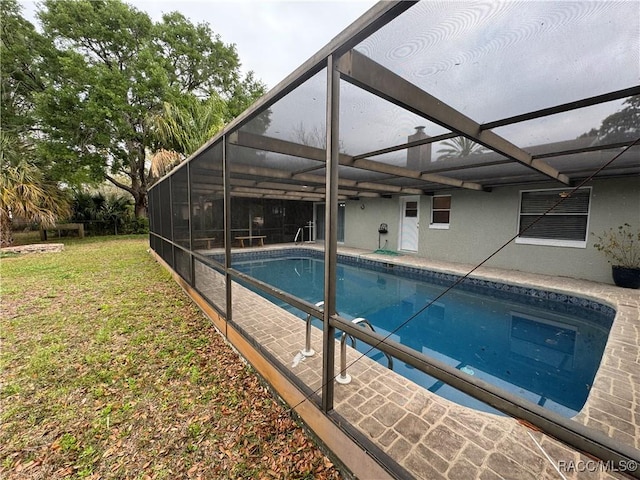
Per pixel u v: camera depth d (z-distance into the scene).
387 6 1.19
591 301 4.43
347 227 10.40
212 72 15.71
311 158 3.89
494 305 5.22
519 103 2.25
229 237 3.13
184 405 2.26
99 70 11.69
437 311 5.01
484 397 1.01
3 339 3.37
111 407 2.23
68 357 2.97
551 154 3.59
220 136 3.04
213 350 3.13
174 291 5.28
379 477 1.46
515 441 1.74
